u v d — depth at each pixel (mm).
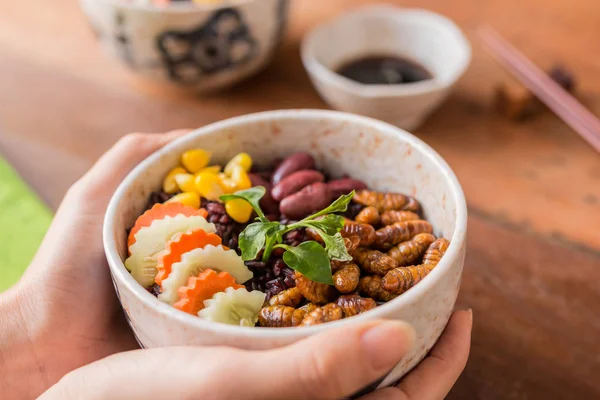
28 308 283
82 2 401
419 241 263
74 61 464
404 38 437
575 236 346
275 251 271
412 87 379
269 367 212
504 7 488
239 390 214
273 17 406
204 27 389
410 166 282
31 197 375
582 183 371
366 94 376
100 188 296
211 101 430
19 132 415
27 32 488
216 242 260
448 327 264
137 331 243
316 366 209
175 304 240
